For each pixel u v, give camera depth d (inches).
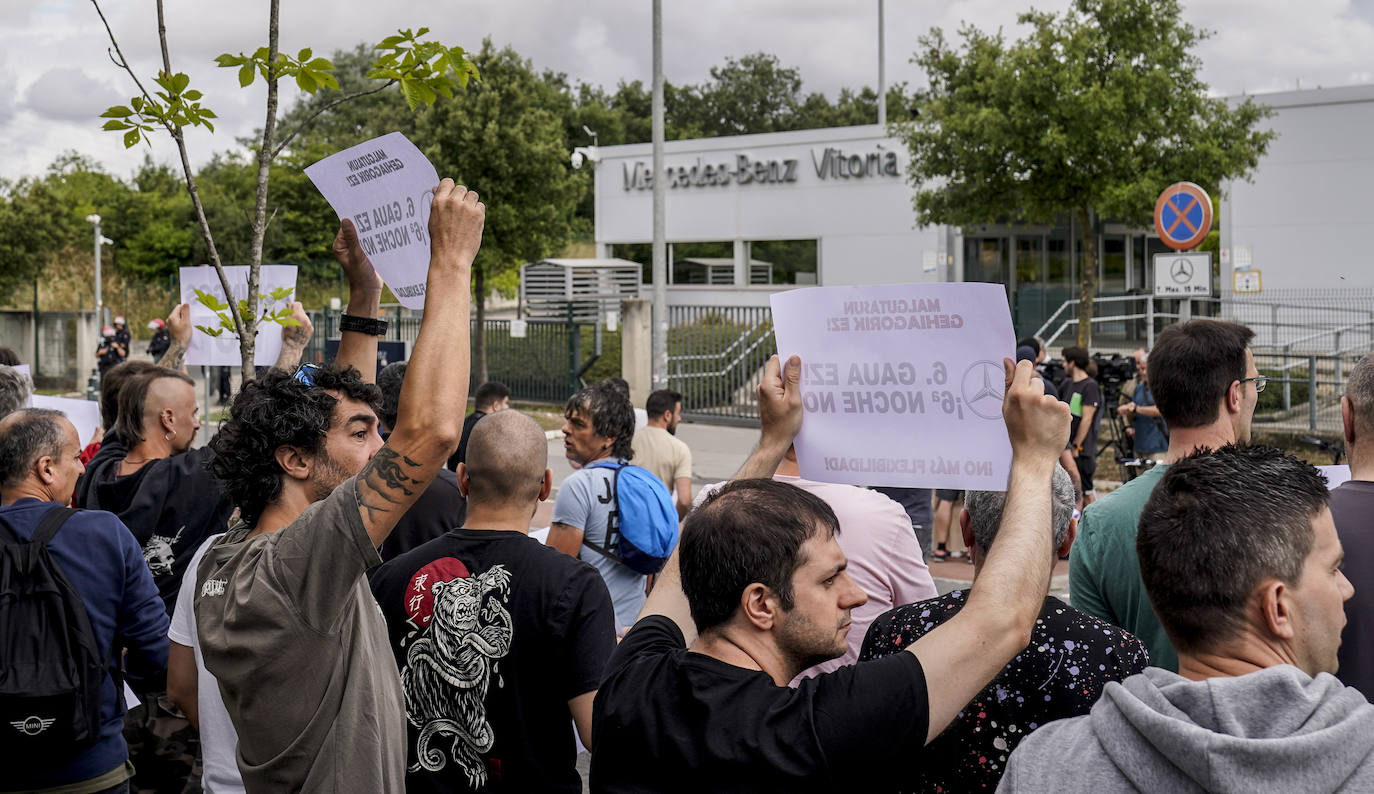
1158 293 464.8
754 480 85.0
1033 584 77.4
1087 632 89.5
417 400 87.1
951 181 822.5
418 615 116.6
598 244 1301.7
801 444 93.2
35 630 123.4
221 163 2340.1
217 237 1659.7
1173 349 126.0
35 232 1317.7
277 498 101.8
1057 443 82.7
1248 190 1014.4
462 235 92.2
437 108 856.3
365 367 134.0
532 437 122.5
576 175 911.7
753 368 790.5
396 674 99.8
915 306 87.0
